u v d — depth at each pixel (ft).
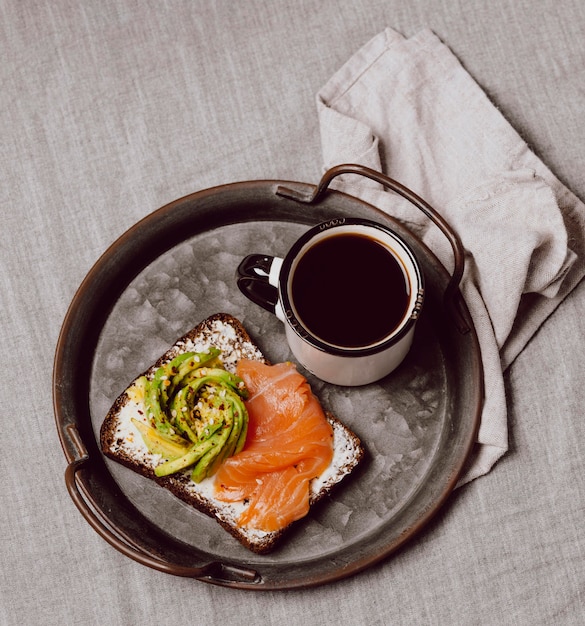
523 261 2.54
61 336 2.54
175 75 2.81
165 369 2.48
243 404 2.44
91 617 2.57
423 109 2.75
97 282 2.57
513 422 2.62
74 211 2.75
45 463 2.63
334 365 2.41
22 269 2.72
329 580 2.41
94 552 2.59
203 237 2.65
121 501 2.50
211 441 2.42
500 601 2.56
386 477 2.52
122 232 2.74
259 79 2.81
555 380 2.64
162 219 2.60
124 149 2.77
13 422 2.65
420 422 2.55
